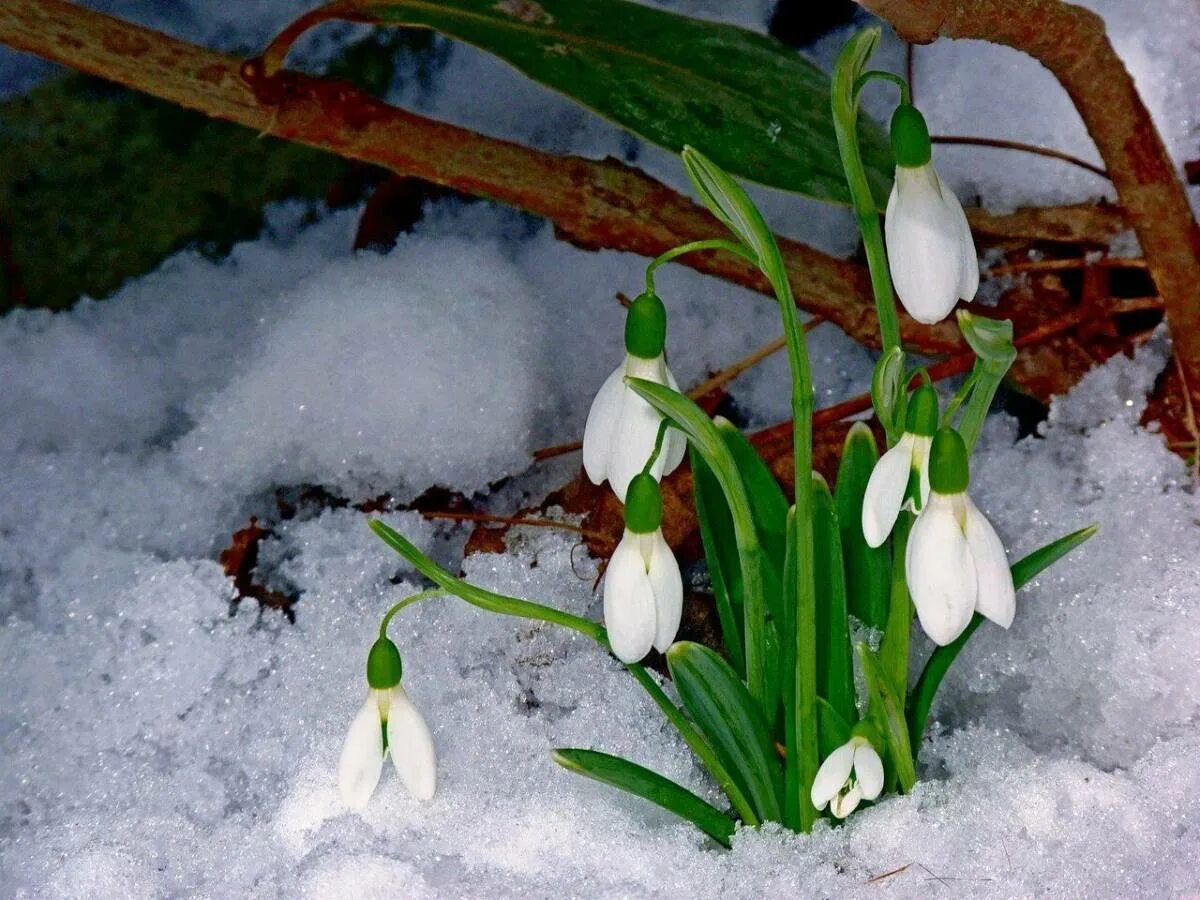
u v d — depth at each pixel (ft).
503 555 2.87
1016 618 2.78
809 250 2.91
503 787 2.71
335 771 2.72
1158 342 2.91
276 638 2.83
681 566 2.87
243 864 2.68
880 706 2.58
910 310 2.51
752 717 2.61
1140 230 2.81
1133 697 2.73
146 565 2.87
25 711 2.80
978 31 2.66
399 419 2.91
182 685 2.80
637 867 2.65
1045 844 2.63
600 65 2.81
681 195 2.90
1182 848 2.64
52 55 2.82
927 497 2.51
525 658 2.81
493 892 2.64
